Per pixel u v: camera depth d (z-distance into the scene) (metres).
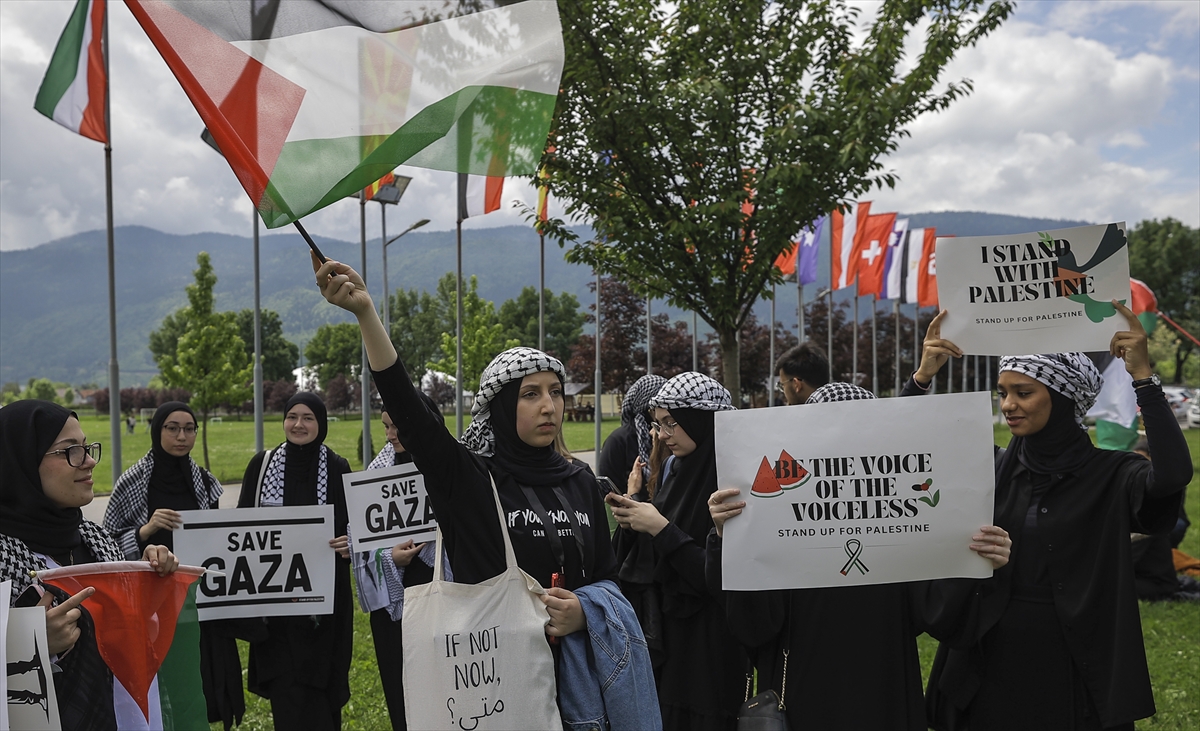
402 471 4.52
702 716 3.39
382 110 2.40
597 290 17.09
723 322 9.40
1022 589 2.95
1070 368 2.93
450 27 2.50
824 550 2.77
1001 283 2.95
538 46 2.55
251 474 5.05
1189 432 36.72
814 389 4.67
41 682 2.24
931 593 2.97
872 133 8.43
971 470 2.73
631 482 4.43
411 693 2.41
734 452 2.84
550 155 9.16
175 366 21.91
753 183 8.86
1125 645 2.73
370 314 2.42
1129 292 2.83
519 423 2.72
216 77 2.25
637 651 2.58
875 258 25.70
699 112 8.60
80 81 9.81
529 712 2.38
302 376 99.62
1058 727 2.84
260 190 2.25
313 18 2.38
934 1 8.50
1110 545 2.83
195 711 3.08
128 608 2.78
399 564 4.46
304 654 4.56
